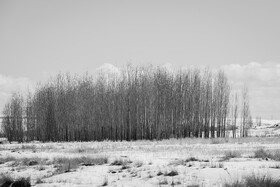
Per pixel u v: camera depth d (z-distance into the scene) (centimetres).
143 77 5969
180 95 5850
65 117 5844
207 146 3059
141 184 1266
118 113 5822
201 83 6131
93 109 5900
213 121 5978
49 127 5931
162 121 5697
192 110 5844
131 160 1972
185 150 2577
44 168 1800
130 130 5606
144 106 5712
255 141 3659
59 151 2931
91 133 5847
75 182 1360
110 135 5806
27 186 1306
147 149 2747
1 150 3319
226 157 1948
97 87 6103
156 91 5756
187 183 1240
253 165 1598
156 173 1481
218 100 6084
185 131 5797
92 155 2356
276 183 1115
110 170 1616
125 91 5891
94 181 1369
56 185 1302
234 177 1281
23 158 2314
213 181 1245
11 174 1675
